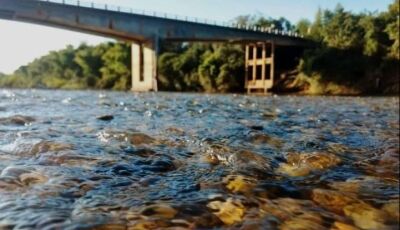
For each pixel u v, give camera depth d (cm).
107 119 709
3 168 291
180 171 328
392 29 5209
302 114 1095
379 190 297
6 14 3694
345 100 2753
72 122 629
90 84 9375
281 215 236
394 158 414
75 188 261
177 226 209
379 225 232
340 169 361
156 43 4984
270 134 583
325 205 260
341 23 5988
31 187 255
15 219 201
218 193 269
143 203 240
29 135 454
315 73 5684
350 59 5566
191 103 1570
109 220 209
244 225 217
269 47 6391
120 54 8575
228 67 6862
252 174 324
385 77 5147
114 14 4506
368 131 674
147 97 2298
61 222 201
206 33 5419
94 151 379
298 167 362
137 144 434
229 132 577
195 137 508
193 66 7494
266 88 6194
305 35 6800
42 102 1245
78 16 4178
